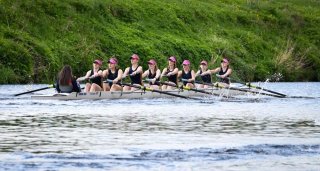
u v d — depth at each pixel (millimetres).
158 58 170250
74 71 154500
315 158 48688
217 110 88125
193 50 181875
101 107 89812
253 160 47812
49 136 58812
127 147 53000
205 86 128000
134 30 178875
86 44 162000
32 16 162500
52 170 43875
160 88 116250
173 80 120500
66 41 161500
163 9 195500
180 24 193500
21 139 56844
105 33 171250
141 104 96875
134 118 75062
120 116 77250
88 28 170000
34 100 99500
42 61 149875
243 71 187875
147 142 55750
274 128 66438
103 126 66500
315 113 84688
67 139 57062
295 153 50625
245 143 55281
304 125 69438
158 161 47281
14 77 143375
